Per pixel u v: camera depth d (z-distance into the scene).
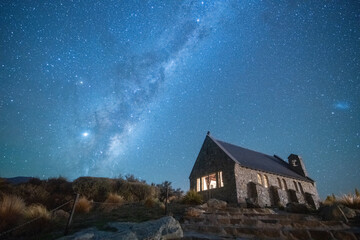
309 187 22.75
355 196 8.75
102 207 9.54
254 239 5.71
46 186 12.70
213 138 22.09
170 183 21.92
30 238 4.94
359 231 5.58
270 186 18.34
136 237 4.64
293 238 5.68
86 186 12.27
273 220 6.92
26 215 6.04
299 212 9.88
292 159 26.84
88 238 4.50
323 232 5.57
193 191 13.92
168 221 5.55
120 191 12.96
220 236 5.93
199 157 22.42
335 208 7.26
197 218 7.73
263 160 23.95
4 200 6.30
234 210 9.98
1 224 5.17
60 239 4.36
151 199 10.91
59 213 7.78
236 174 16.61
